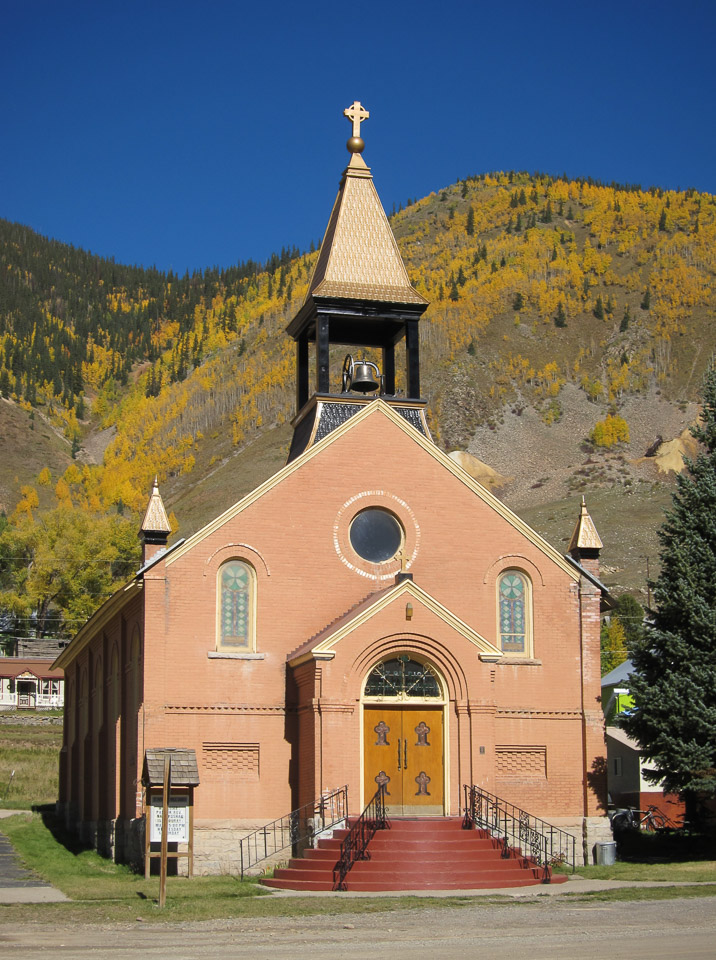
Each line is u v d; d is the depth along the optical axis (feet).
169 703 111.75
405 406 127.54
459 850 100.37
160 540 120.16
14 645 360.48
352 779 106.93
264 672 114.73
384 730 110.01
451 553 121.08
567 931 68.95
